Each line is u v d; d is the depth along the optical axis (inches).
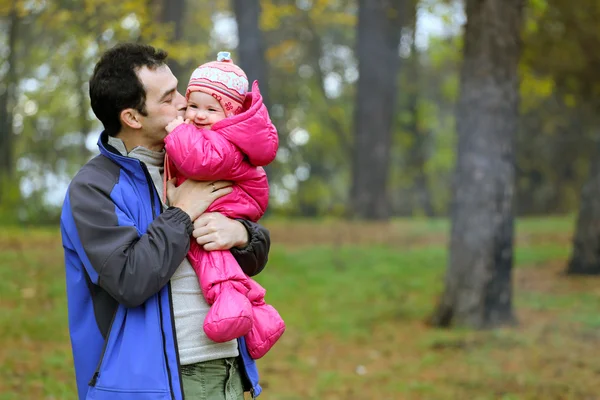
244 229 118.5
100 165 114.7
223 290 113.0
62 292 394.0
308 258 556.7
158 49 119.0
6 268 433.7
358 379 290.7
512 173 367.9
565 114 1120.8
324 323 382.0
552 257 585.9
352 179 976.9
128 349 108.6
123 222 110.0
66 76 888.3
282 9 855.1
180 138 112.8
